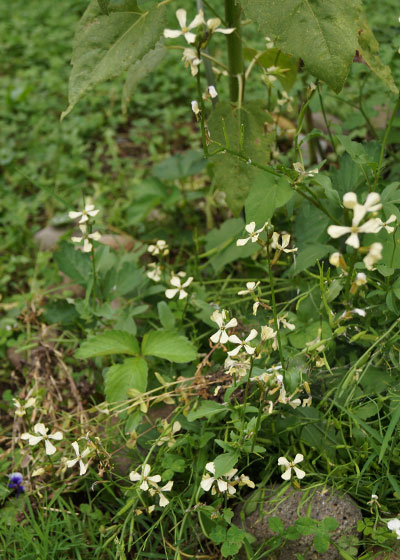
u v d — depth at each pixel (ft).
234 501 2.16
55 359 2.66
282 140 3.43
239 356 1.99
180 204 3.31
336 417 2.21
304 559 2.01
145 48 2.28
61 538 2.15
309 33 2.10
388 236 2.13
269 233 1.91
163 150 3.81
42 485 2.25
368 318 2.23
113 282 2.62
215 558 2.08
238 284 2.82
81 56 2.30
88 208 2.35
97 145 3.91
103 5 2.20
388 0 4.08
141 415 2.19
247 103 2.47
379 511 2.06
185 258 3.10
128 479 2.18
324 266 2.51
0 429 2.57
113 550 2.11
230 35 2.49
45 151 3.81
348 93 3.30
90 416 2.47
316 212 2.50
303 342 2.17
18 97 4.25
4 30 5.14
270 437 2.18
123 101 2.73
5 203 3.48
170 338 2.33
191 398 2.29
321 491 2.08
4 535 2.18
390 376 2.15
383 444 1.95
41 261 3.12
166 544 2.12
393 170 2.72
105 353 2.31
